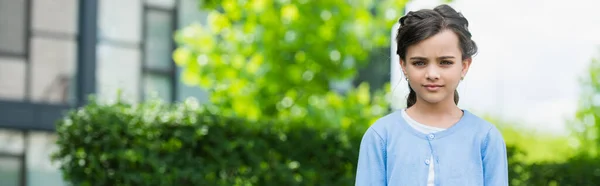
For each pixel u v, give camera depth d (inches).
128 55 468.8
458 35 131.9
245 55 402.6
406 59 134.0
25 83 446.0
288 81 398.9
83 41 456.8
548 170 323.0
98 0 462.3
